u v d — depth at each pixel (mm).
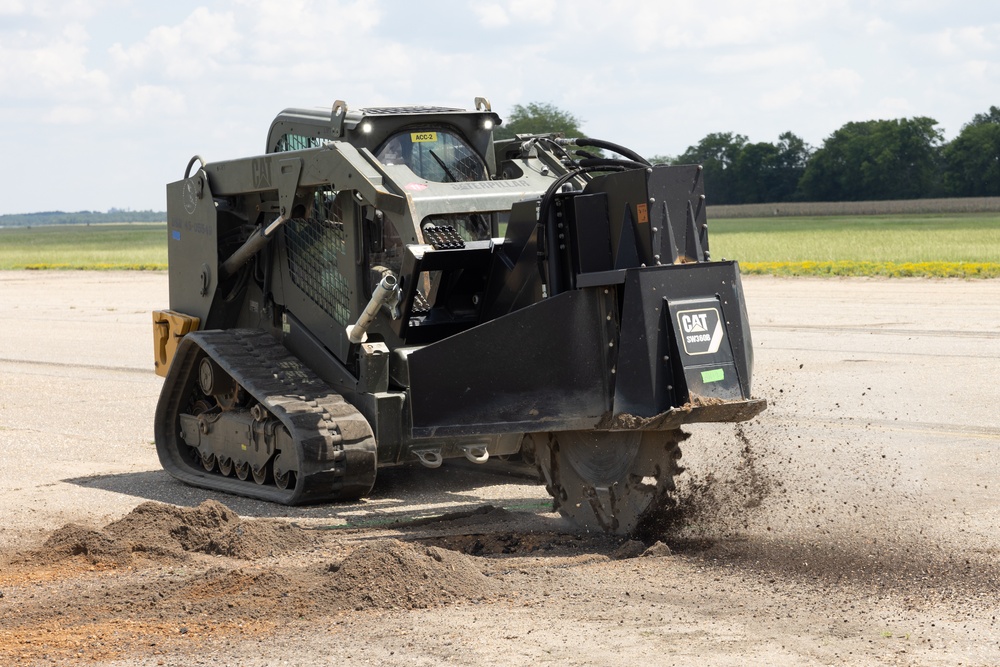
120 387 16484
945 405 12531
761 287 31406
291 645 5641
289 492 9406
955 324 20734
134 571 7195
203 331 10664
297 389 9539
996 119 168875
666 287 6941
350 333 8945
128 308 31359
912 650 5387
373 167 9109
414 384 7812
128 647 5707
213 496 9750
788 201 175500
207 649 5637
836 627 5742
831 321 21812
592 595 6359
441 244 8844
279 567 7156
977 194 155500
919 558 6914
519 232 8508
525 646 5527
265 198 10484
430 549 6844
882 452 10211
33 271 55906
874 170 161250
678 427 7273
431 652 5473
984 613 5918
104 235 182875
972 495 8539
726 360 6992
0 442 12344
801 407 12656
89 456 11617
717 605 6137
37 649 5715
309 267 10109
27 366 19047
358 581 6453
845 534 7492
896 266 36531
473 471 10633
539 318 7434
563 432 8133
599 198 7609
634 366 6930
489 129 10156
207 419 10555
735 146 184000
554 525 8266
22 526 8562
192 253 11273
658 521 7535
